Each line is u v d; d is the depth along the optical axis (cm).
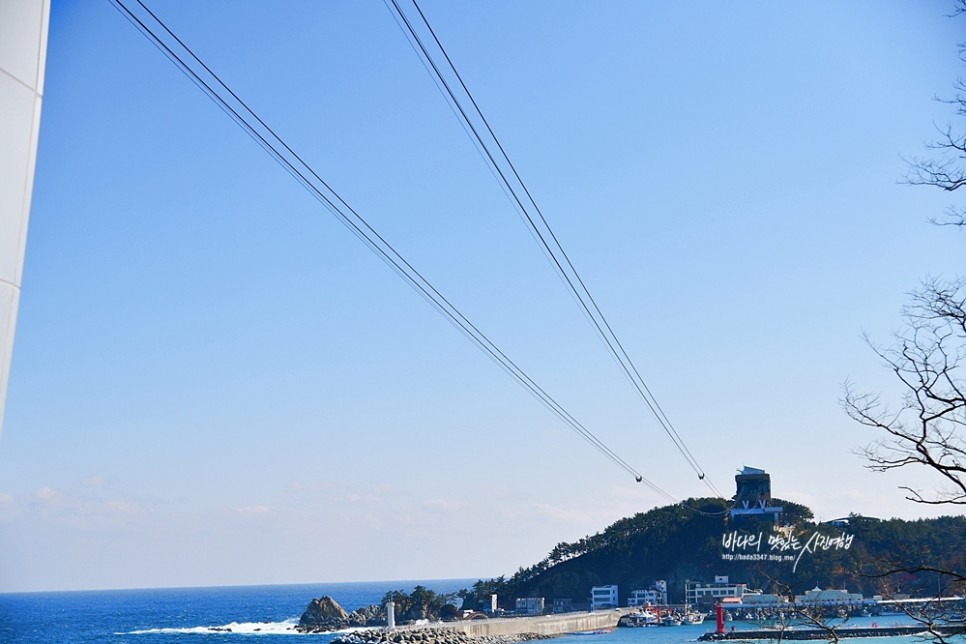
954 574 2019
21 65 1538
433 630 16138
